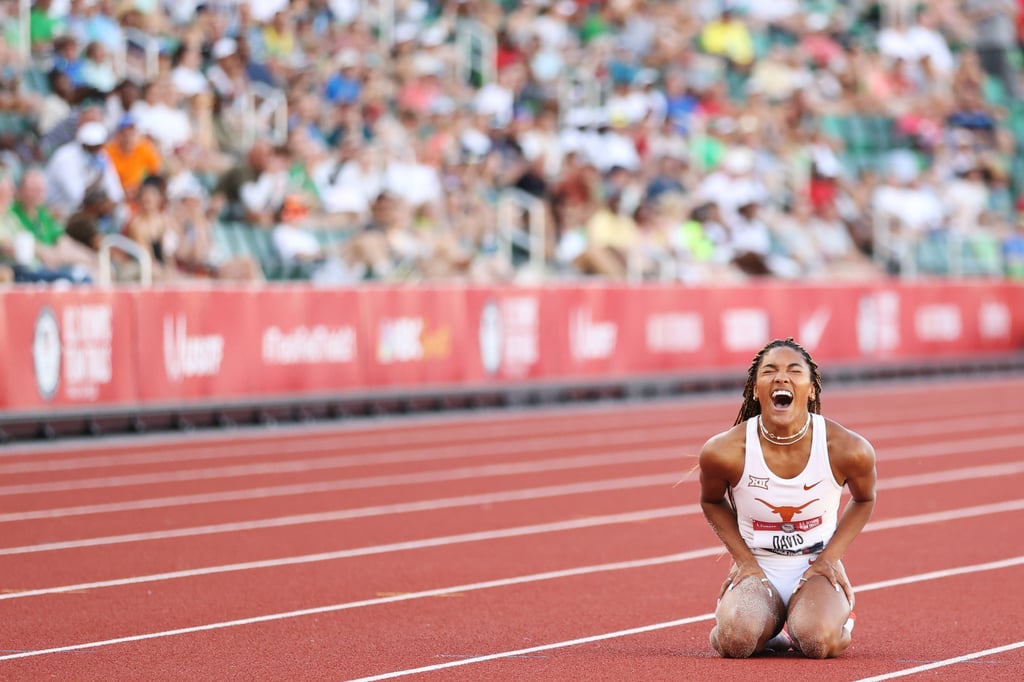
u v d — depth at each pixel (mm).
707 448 20656
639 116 87625
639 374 71688
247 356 57875
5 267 55125
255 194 66938
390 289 62469
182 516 36688
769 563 21250
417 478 44031
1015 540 33188
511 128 80188
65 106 64062
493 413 64125
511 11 92188
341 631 23719
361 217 71125
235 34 73125
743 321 76375
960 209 98938
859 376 80750
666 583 28234
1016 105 110938
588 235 77750
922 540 33188
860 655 21438
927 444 53969
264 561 30625
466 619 24750
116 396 54000
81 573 29234
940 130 102875
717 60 96688
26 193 57219
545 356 68062
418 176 73062
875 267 91625
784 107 95312
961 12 112625
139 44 70500
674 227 81750
